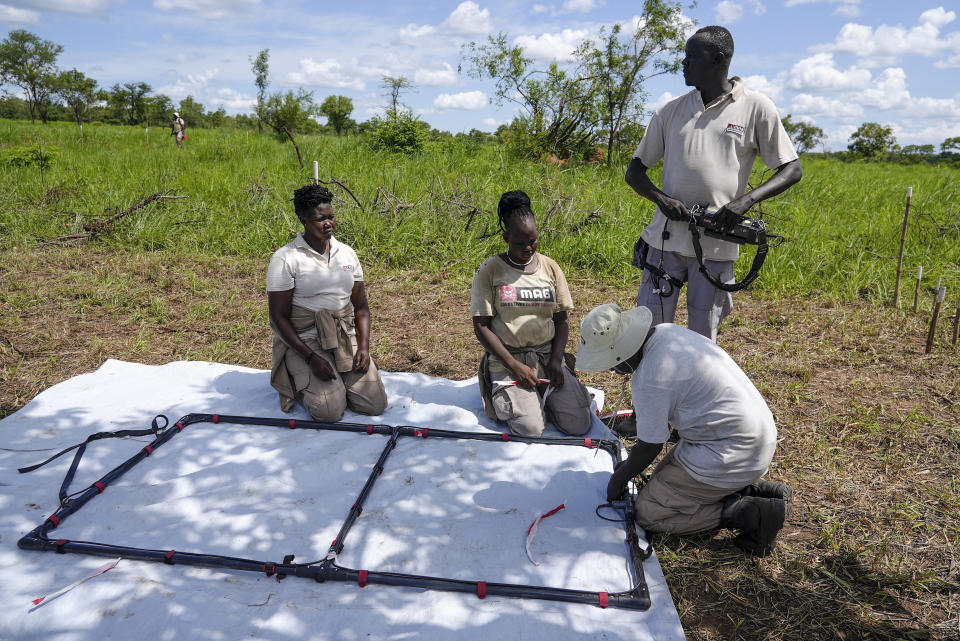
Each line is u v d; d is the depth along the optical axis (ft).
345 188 27.96
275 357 12.92
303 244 12.64
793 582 8.96
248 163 42.06
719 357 9.02
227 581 8.45
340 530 9.41
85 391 13.98
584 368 9.30
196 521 9.61
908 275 22.91
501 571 8.80
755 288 22.29
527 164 41.88
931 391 14.76
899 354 16.85
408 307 20.65
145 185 34.55
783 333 18.35
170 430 12.10
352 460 11.43
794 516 10.41
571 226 26.27
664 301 12.46
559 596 8.21
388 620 7.86
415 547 9.21
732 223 11.00
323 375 12.62
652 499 9.57
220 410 13.32
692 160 11.46
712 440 8.96
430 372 16.03
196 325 18.58
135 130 91.25
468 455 11.67
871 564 9.29
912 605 8.55
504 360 12.23
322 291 12.67
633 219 27.55
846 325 18.71
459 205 27.84
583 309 20.47
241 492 10.37
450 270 24.09
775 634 8.11
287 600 8.13
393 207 27.35
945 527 10.06
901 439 12.63
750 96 11.17
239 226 28.40
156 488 10.41
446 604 8.13
